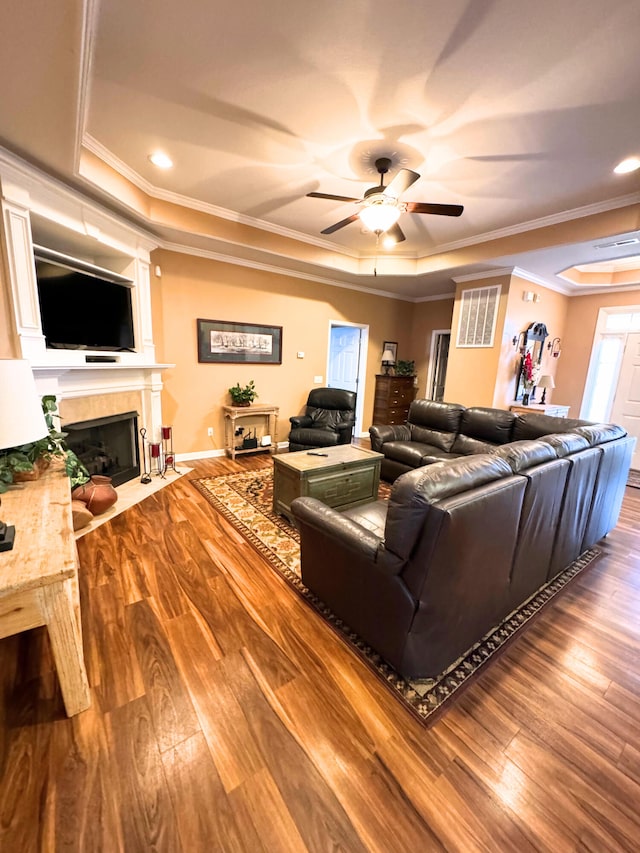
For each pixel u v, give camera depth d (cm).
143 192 323
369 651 168
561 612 201
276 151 264
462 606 148
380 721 136
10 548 125
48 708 135
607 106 207
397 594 141
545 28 161
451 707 142
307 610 194
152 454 383
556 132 232
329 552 178
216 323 452
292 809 108
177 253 411
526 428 352
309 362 554
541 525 184
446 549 128
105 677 149
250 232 402
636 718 141
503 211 352
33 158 230
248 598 203
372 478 314
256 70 190
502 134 237
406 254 498
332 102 212
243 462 460
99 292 323
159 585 211
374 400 655
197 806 107
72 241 306
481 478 145
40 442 197
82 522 267
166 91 206
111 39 171
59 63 154
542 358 541
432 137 242
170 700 140
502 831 105
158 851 97
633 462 512
